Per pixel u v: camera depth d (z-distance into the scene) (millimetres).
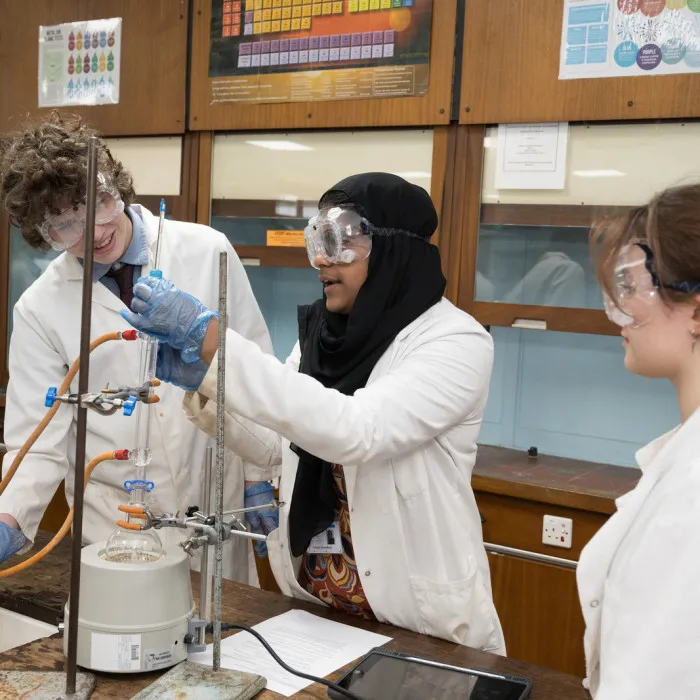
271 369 1203
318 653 1205
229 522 1104
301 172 2775
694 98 2148
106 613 1069
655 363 812
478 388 1374
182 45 2879
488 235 2566
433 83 2467
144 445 1646
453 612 1371
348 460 1239
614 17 2217
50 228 1473
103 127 3078
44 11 3152
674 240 763
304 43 2658
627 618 739
